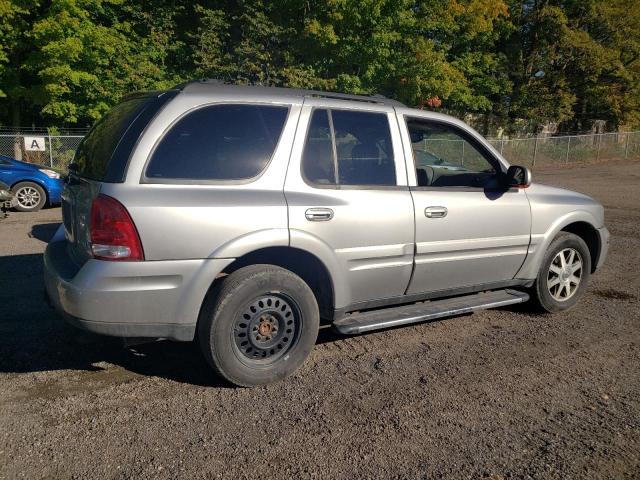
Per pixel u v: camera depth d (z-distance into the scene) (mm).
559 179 20406
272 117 3787
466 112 30031
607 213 12359
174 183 3422
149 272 3338
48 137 17172
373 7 20359
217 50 21281
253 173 3652
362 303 4195
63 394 3607
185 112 3521
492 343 4641
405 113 4379
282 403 3555
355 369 4078
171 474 2820
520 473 2893
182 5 23734
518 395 3732
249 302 3629
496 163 4805
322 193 3854
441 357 4332
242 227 3525
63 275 3488
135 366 4043
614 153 30156
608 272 7141
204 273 3451
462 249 4504
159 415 3377
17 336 4500
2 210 10180
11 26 17500
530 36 29719
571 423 3396
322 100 4000
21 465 2867
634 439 3236
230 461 2939
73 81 18359
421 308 4492
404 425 3326
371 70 21156
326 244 3834
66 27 17828
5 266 6629
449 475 2861
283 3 21000
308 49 21078
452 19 22922
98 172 3541
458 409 3527
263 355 3777
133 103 3844
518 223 4844
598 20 29219
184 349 4352
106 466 2877
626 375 4082
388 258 4137
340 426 3299
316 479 2811
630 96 31734
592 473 2904
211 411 3438
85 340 4059
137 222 3277
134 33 21469
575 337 4812
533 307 5398
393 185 4191
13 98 19359
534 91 30500
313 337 3918
